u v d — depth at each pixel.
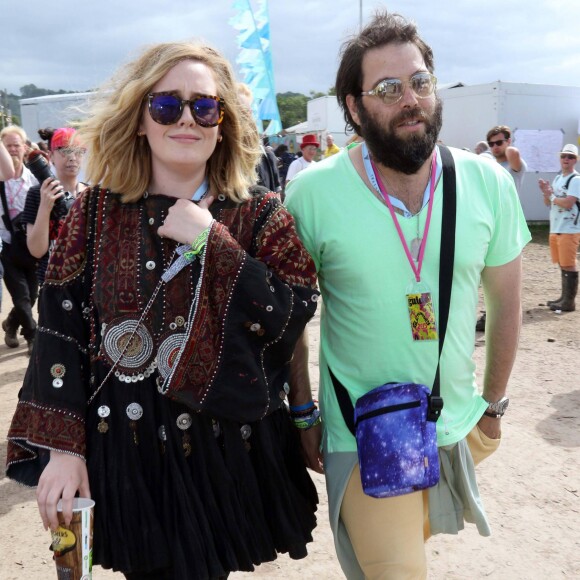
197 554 1.69
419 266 1.88
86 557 1.62
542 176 14.54
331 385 2.01
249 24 9.94
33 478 1.77
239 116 1.82
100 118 1.75
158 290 1.68
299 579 2.78
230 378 1.67
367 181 1.92
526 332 6.73
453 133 14.66
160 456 1.72
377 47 1.81
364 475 1.83
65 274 1.72
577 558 2.91
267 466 1.82
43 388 1.65
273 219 1.77
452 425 1.99
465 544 3.02
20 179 5.45
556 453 3.89
